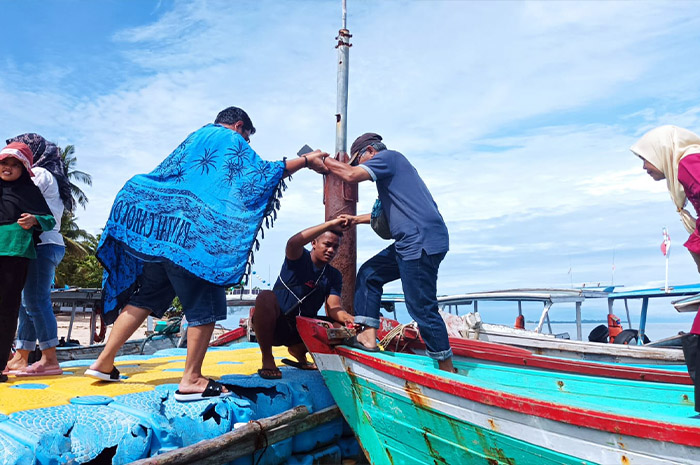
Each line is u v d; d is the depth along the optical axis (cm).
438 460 347
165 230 367
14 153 373
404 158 423
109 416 307
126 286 404
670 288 1005
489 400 299
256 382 420
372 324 436
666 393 361
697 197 256
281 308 482
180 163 379
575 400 274
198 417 340
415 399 350
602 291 1084
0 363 375
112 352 384
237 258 361
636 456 238
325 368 438
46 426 281
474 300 1106
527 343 792
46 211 391
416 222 402
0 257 368
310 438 427
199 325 363
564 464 268
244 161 379
